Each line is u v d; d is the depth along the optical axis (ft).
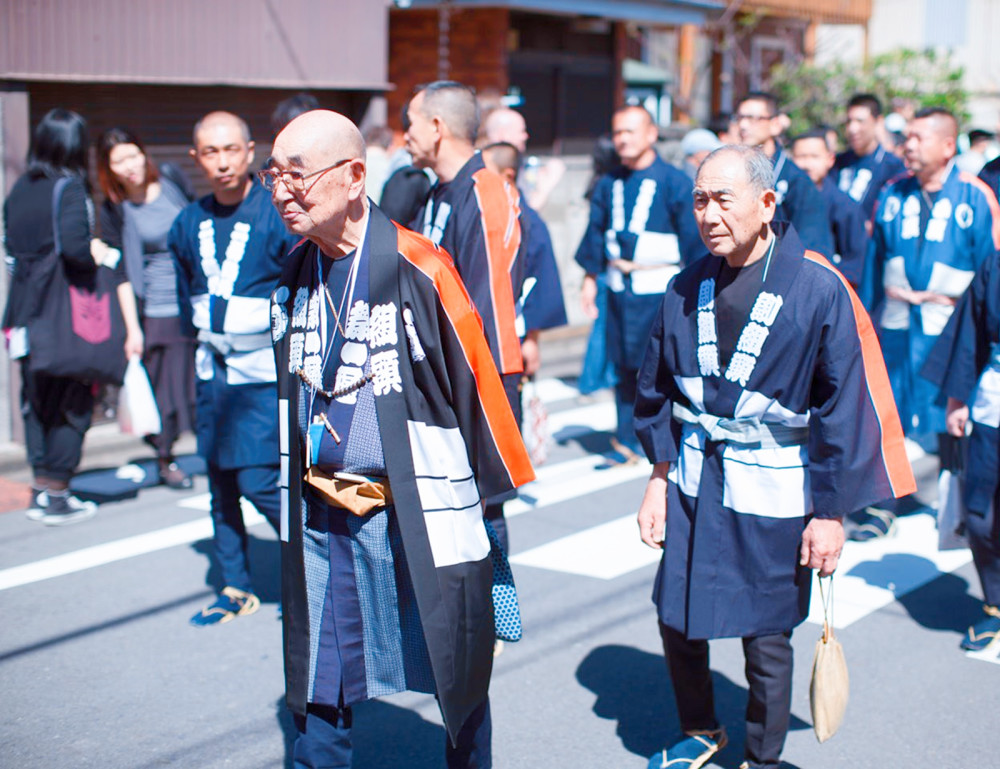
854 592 17.26
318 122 9.39
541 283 18.28
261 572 18.15
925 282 19.43
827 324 10.42
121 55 24.86
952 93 51.70
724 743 12.26
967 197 19.19
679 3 45.21
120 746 12.86
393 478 9.63
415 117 14.64
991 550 14.93
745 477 10.78
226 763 12.55
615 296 22.95
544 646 15.40
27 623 16.19
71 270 19.12
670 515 11.34
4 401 24.14
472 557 9.97
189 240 15.29
